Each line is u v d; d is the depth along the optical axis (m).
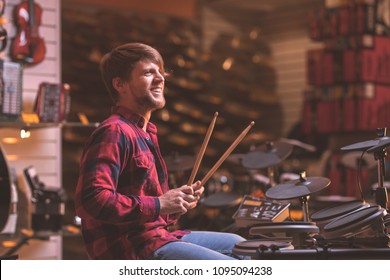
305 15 13.11
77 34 12.23
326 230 3.44
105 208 3.20
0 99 5.54
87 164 3.28
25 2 6.22
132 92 3.53
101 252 3.40
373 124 8.66
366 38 8.62
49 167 6.33
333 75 8.92
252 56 13.60
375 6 8.60
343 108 8.85
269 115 13.44
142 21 12.88
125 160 3.37
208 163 12.42
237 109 13.16
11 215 5.54
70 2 12.64
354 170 8.17
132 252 3.38
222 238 3.74
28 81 6.27
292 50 13.29
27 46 6.18
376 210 3.44
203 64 13.45
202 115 12.89
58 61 6.41
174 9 13.58
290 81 13.27
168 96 12.77
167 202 3.31
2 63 5.54
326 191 8.38
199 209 6.63
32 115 5.83
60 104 5.88
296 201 6.58
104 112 11.95
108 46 12.32
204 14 13.62
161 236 3.43
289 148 5.31
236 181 6.99
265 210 3.96
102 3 12.96
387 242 3.45
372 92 8.70
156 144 3.67
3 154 4.71
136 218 3.26
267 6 13.49
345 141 9.12
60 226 5.86
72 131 11.36
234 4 13.44
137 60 3.53
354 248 3.37
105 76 3.64
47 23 6.39
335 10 8.85
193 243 3.74
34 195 5.79
